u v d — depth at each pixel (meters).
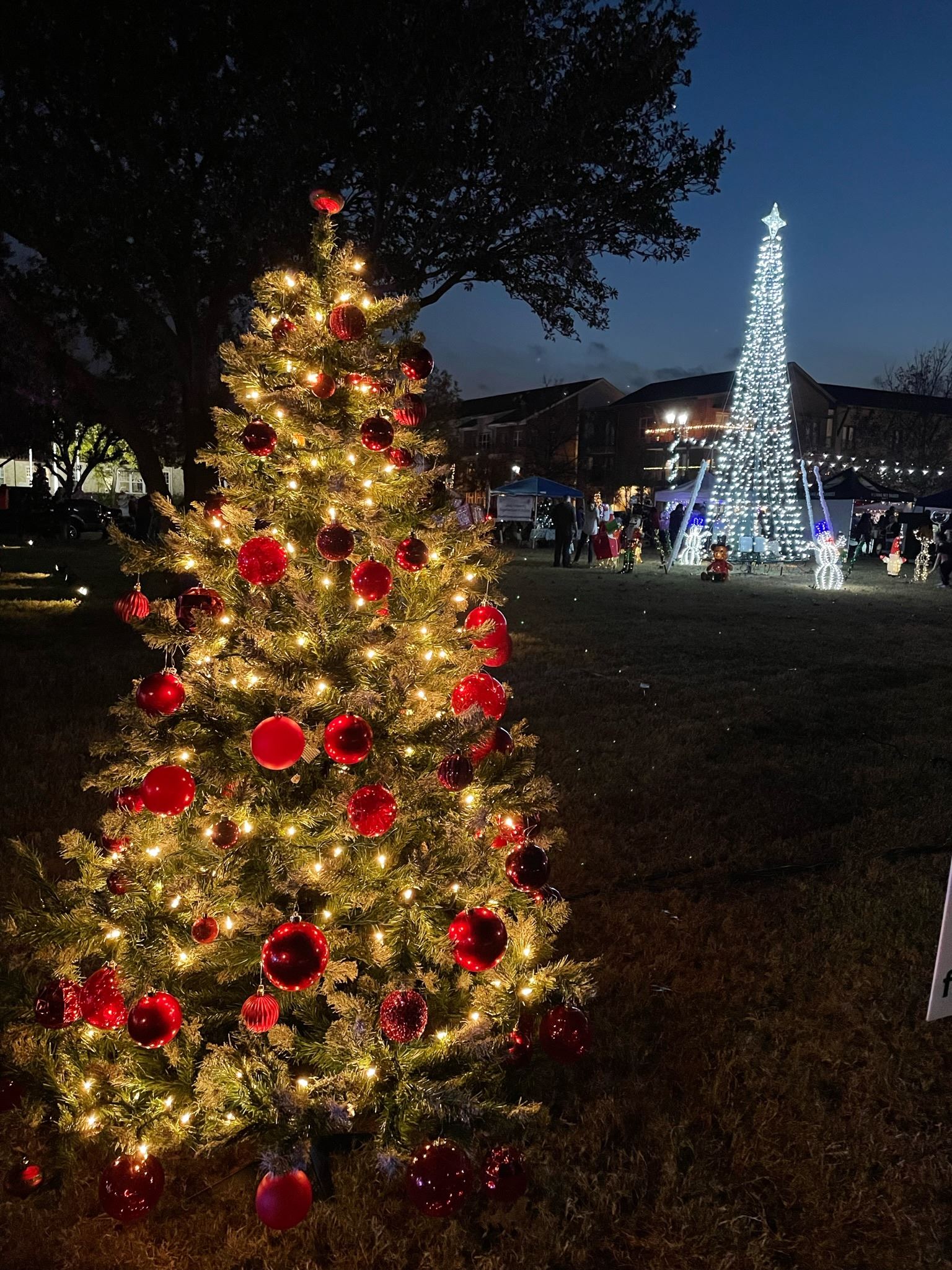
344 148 9.85
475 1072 2.67
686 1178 2.59
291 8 9.20
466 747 2.62
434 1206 2.21
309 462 2.53
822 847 5.10
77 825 4.78
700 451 52.38
